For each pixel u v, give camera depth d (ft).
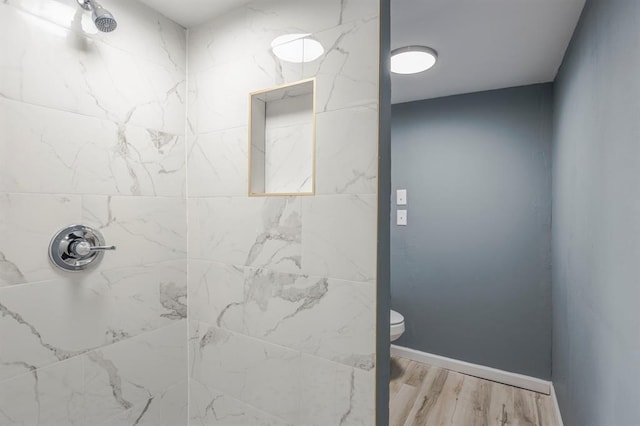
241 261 4.62
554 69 7.14
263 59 4.38
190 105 5.18
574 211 5.42
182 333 5.15
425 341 9.25
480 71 7.30
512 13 5.11
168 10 4.73
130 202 4.46
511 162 8.22
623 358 3.18
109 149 4.22
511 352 8.17
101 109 4.13
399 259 9.61
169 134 4.96
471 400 7.45
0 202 3.32
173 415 5.02
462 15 5.19
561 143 6.68
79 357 3.95
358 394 3.65
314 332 3.97
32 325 3.55
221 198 4.83
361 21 3.63
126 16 4.38
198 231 5.09
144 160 4.62
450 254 8.91
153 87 4.73
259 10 4.42
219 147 4.84
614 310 3.45
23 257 3.48
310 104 4.33
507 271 8.25
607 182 3.73
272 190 4.66
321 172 3.91
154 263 4.75
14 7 3.39
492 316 8.39
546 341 7.80
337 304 3.79
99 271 4.13
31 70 3.51
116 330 4.31
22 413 3.49
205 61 4.99
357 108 3.66
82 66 3.93
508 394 7.69
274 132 4.66
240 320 4.63
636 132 2.91
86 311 4.01
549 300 7.79
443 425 6.57
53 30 3.68
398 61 6.60
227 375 4.77
